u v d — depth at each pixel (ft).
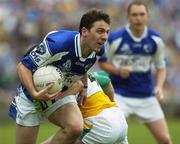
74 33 64.13
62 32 64.23
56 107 66.23
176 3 224.53
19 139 68.44
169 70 191.52
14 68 179.01
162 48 94.94
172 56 197.88
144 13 92.68
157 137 92.63
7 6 202.49
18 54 183.62
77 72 65.67
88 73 69.46
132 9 92.79
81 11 209.36
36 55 63.26
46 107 66.49
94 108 66.28
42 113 67.72
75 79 66.74
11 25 192.65
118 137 65.51
